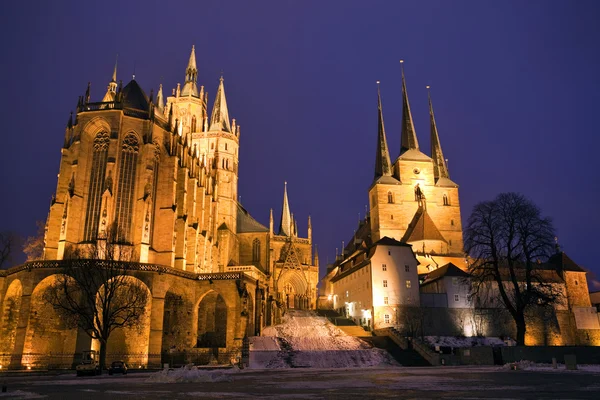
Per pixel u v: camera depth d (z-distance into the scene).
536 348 57.00
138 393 22.38
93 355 43.78
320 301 128.88
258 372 43.81
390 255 88.06
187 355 60.72
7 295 62.47
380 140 134.12
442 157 134.25
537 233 62.28
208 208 101.12
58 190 73.25
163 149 81.50
